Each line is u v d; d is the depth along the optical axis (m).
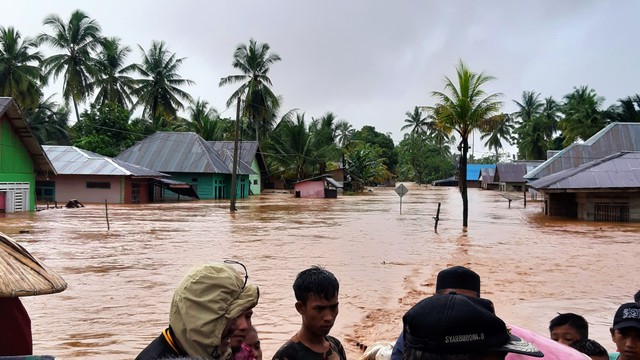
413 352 1.70
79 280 11.78
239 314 2.59
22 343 2.98
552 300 10.22
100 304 9.66
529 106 102.81
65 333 7.96
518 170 76.38
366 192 73.94
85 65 56.50
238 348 2.71
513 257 15.79
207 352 2.52
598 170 32.09
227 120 75.06
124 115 55.22
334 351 3.19
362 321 8.73
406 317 1.76
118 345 7.43
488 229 24.89
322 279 3.02
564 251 17.17
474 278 3.31
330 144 70.50
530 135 87.06
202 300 2.52
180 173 50.31
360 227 24.75
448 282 3.30
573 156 45.44
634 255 16.30
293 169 67.00
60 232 21.25
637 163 32.31
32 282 2.85
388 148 112.38
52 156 43.00
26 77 51.56
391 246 18.06
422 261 14.87
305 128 66.50
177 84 64.25
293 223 26.45
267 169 65.19
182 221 26.86
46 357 2.60
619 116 62.00
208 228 23.45
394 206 42.25
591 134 62.84
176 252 16.06
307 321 3.06
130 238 19.50
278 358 3.04
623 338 3.23
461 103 25.91
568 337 3.76
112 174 41.00
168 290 10.82
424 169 118.06
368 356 4.12
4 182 30.62
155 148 51.34
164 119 65.06
